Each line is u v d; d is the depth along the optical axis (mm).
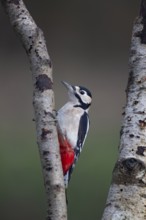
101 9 28391
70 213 14539
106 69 26062
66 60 26906
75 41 27984
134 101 5809
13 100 21750
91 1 28438
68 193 14859
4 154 16250
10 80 23422
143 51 5969
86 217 14562
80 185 15133
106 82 24422
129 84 5926
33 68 5996
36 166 15695
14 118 20516
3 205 14805
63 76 24922
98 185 15234
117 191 5473
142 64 5926
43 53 6012
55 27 28109
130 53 6023
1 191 14984
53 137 5730
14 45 26094
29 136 18578
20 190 15055
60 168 5625
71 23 28250
